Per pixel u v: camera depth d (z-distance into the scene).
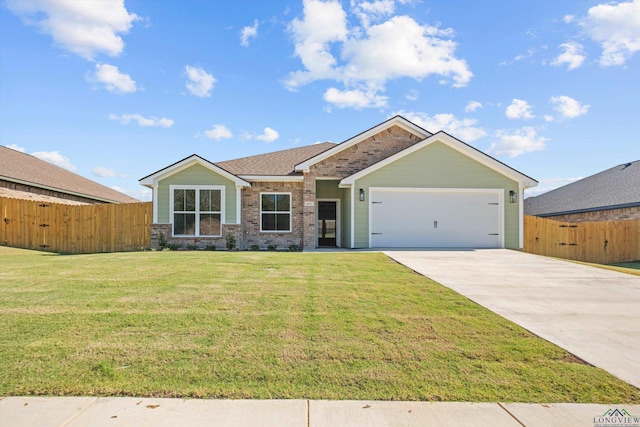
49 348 3.83
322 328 4.59
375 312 5.31
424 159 15.49
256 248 16.19
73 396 2.97
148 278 7.50
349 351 3.90
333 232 18.66
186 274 8.00
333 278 7.79
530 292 6.80
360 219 15.36
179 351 3.81
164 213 15.52
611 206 19.02
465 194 15.59
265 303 5.68
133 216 15.95
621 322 5.03
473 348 4.04
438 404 2.94
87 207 15.95
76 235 15.88
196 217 15.60
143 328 4.47
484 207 15.64
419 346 4.07
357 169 16.33
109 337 4.16
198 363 3.56
